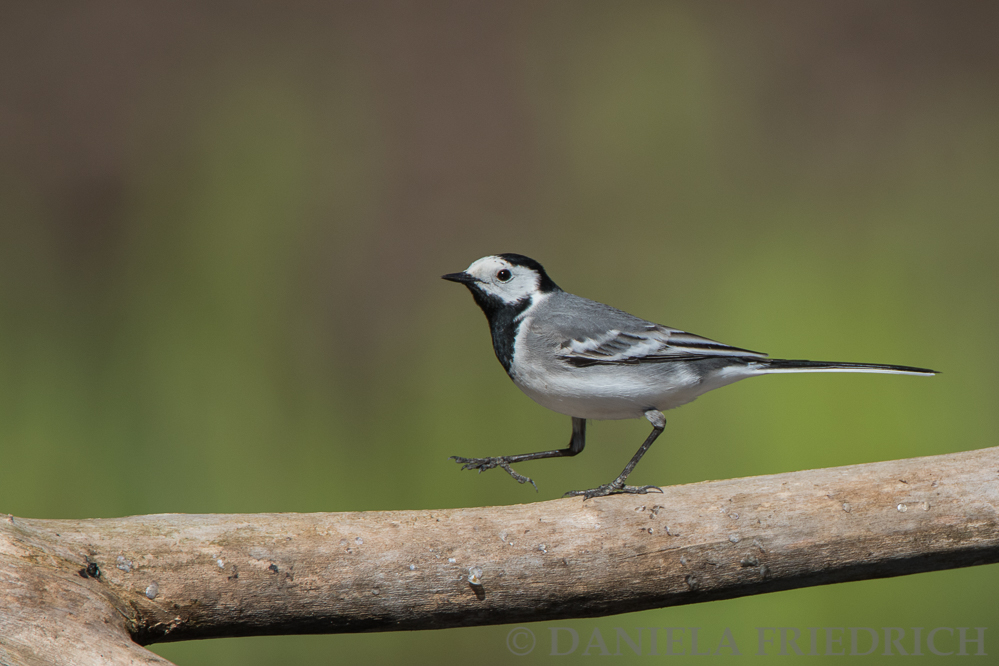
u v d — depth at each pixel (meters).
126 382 11.20
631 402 7.93
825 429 10.81
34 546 5.34
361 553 5.79
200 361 11.66
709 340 8.04
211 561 5.62
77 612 5.15
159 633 5.56
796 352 12.10
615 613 6.09
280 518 5.94
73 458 10.55
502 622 6.02
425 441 11.28
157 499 10.59
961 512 5.90
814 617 9.03
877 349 11.98
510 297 8.39
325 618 5.81
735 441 11.02
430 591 5.84
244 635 5.82
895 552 5.93
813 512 5.97
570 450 8.52
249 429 11.27
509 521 6.02
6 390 10.77
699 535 5.95
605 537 5.95
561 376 7.98
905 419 10.78
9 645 4.89
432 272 15.84
